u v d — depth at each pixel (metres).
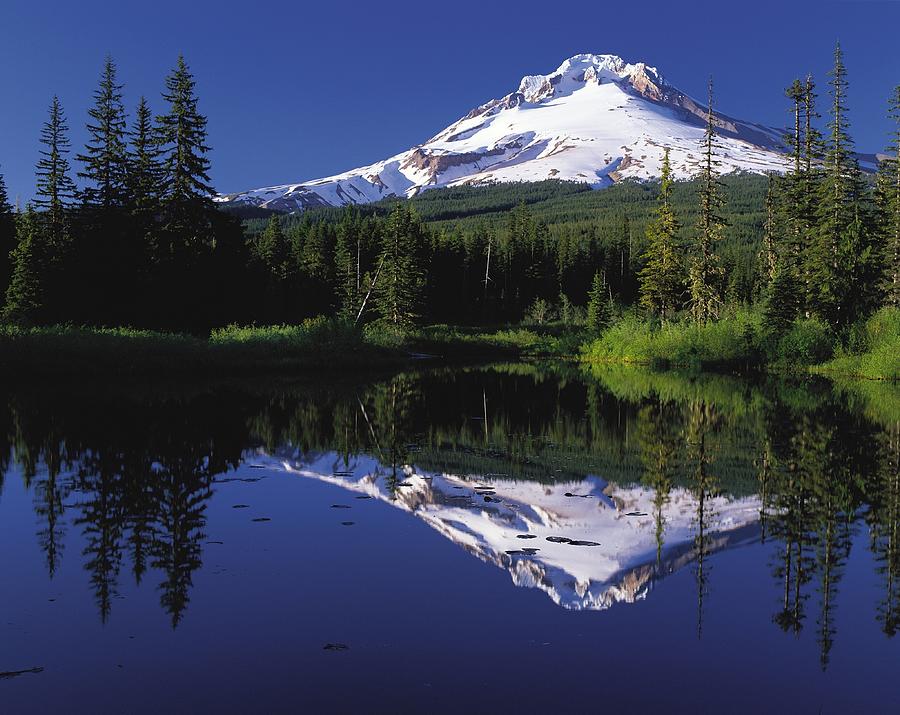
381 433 15.06
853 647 4.95
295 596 5.78
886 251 43.34
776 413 19.28
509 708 4.06
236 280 41.84
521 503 9.16
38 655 4.72
